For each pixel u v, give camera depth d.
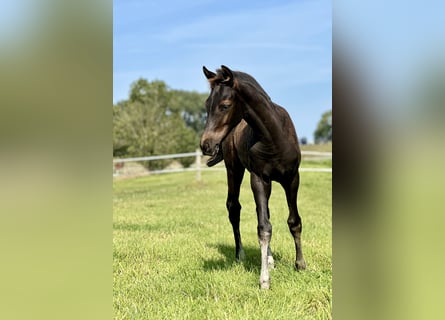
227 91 3.17
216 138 3.17
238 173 4.43
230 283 3.60
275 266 4.03
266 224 3.48
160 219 7.25
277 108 3.71
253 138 3.50
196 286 3.64
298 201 8.89
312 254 4.45
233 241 5.39
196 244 5.24
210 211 8.01
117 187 15.20
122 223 6.94
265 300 3.20
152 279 3.94
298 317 2.93
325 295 3.24
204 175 15.96
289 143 3.49
